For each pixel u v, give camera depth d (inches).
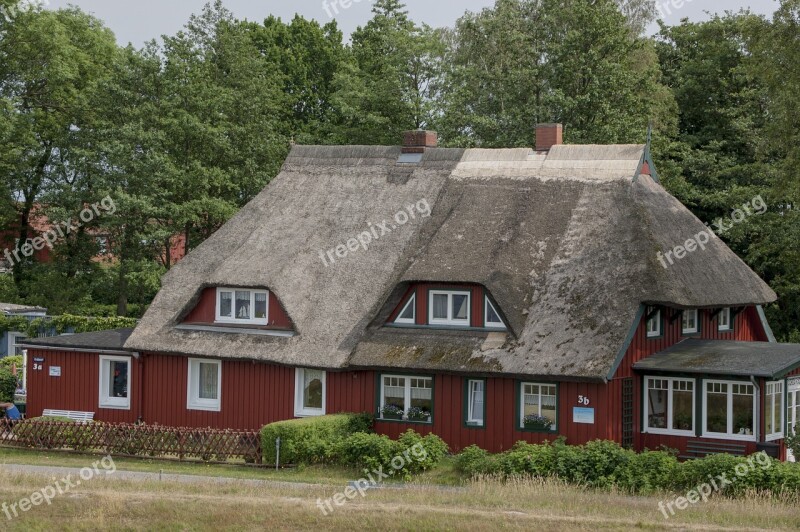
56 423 1710.1
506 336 1672.0
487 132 2751.0
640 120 2618.1
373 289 1808.6
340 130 3090.6
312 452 1578.5
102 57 3149.6
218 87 2765.7
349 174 2010.3
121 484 1408.7
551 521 1218.0
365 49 3376.0
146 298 3139.8
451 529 1203.2
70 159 2795.3
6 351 2571.4
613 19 2719.0
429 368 1679.4
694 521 1214.9
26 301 2891.2
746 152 2893.7
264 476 1515.7
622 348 1583.4
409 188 1940.2
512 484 1398.9
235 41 2903.5
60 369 1974.7
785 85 1801.2
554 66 2709.2
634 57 2915.8
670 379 1641.2
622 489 1382.9
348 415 1716.3
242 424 1839.3
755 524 1204.5
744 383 1583.4
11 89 2915.8
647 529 1190.9
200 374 1898.4
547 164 1879.9
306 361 1752.0
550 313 1658.5
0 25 2817.4
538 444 1592.0
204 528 1239.5
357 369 1742.1
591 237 1728.6
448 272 1718.8
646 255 1663.4
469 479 1470.2
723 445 1590.8
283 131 3417.8
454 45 3302.2
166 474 1521.9
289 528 1230.9
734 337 1950.1
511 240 1761.8
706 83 2955.2
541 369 1598.2
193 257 1967.3
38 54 2874.0
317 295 1828.2
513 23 2938.0
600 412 1589.6
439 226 1841.8
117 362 1953.7
